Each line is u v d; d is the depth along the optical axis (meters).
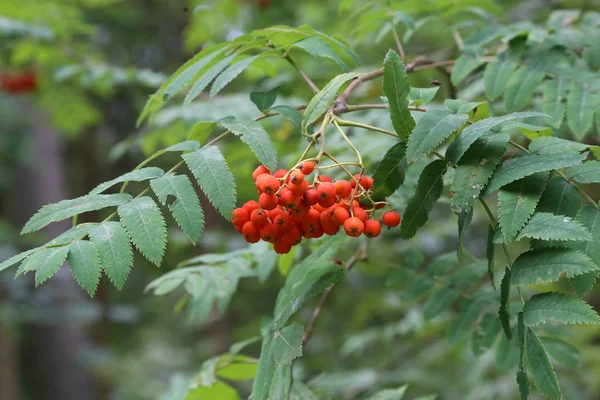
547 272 1.38
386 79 1.65
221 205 1.51
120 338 11.27
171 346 11.12
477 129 1.52
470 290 2.54
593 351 4.51
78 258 1.41
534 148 1.52
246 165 3.53
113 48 9.13
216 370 2.48
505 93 2.39
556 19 2.99
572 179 1.49
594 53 2.51
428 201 1.68
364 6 2.86
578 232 1.33
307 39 1.98
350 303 5.84
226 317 6.67
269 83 4.00
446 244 4.94
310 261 2.03
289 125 3.68
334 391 3.35
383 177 1.70
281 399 1.95
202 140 1.97
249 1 5.57
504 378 4.20
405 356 4.80
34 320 6.93
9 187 10.02
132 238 1.46
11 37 4.10
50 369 10.20
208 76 1.98
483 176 1.49
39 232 9.48
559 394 1.32
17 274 1.38
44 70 5.18
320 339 5.93
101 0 5.61
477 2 2.82
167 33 9.25
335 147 2.90
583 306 1.33
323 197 1.54
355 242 3.10
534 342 1.37
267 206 1.57
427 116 1.58
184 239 4.69
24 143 9.23
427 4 2.86
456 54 3.56
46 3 4.16
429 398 2.33
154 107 2.30
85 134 10.79
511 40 2.54
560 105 2.30
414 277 2.55
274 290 7.09
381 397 2.30
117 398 10.38
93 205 1.53
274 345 1.77
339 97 1.94
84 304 7.17
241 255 2.71
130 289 10.58
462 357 4.32
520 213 1.41
